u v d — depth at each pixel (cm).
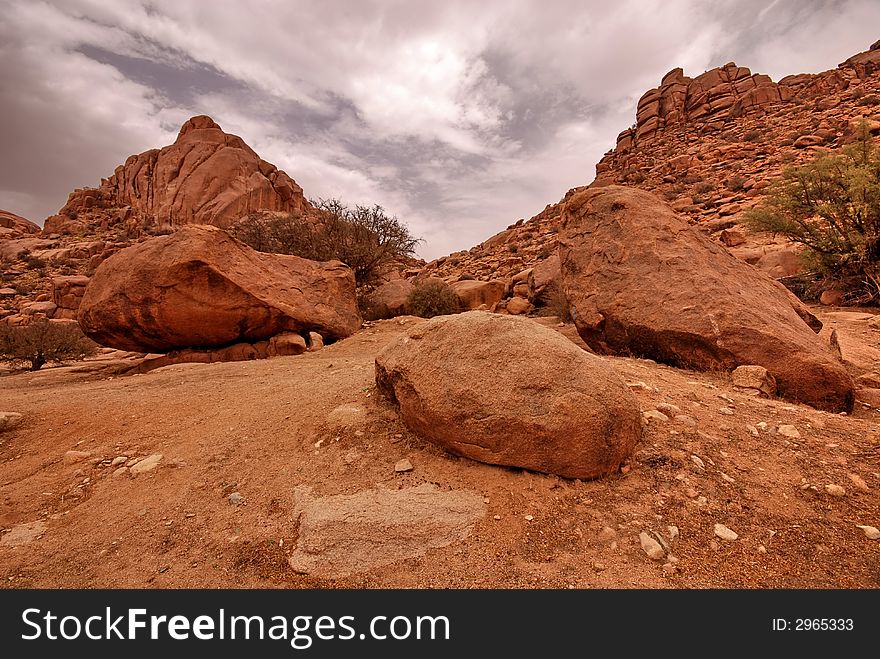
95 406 534
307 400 492
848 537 251
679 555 243
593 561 242
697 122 4297
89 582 257
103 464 399
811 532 256
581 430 300
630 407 327
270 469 360
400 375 375
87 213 4844
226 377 705
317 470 348
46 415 508
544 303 1545
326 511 286
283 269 1191
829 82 3566
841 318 871
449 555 252
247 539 279
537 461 304
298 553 258
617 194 765
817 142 2512
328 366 726
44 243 4141
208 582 248
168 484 356
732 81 4506
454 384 332
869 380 500
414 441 364
